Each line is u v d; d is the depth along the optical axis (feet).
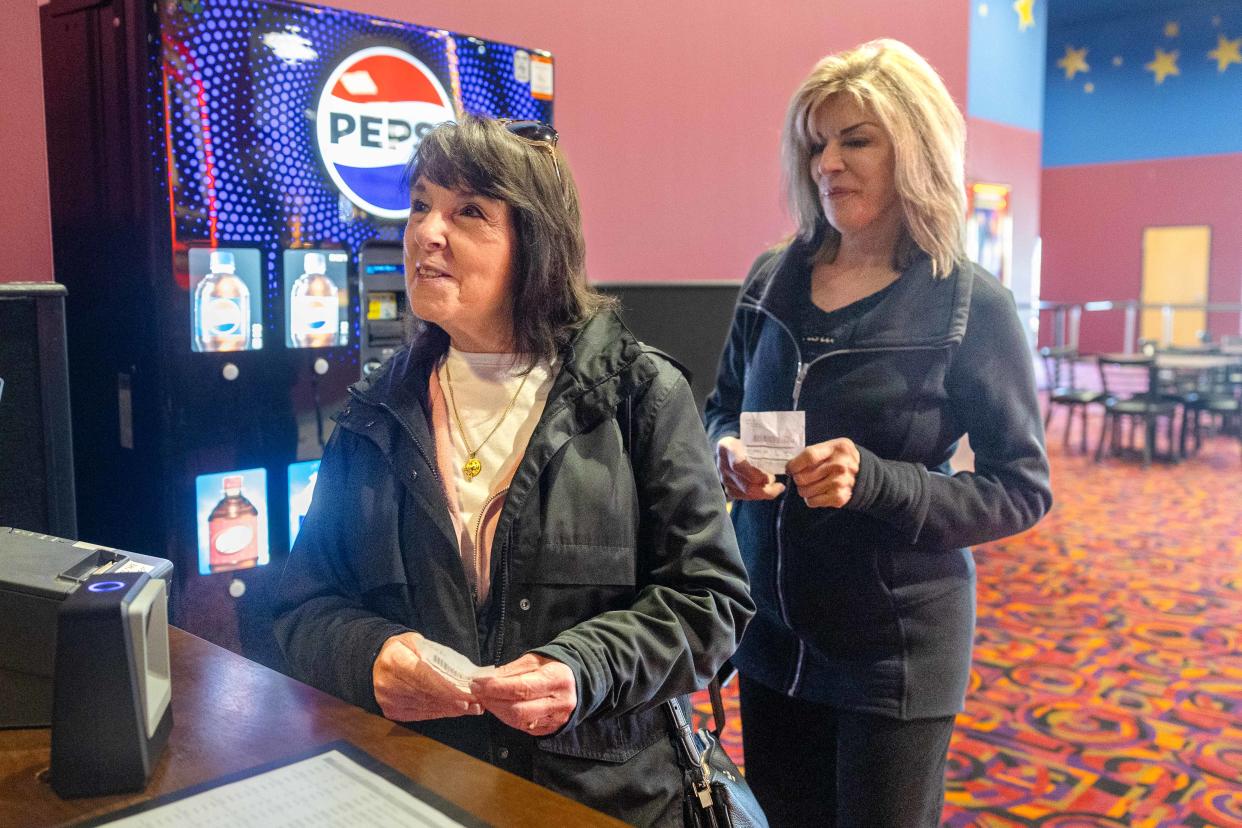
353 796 3.01
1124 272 46.26
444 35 7.45
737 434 6.36
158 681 3.39
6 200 6.48
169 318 6.16
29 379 4.97
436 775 3.17
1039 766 9.83
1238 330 43.39
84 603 3.00
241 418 6.55
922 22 17.93
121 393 6.47
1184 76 43.62
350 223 7.00
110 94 6.20
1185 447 28.71
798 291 6.07
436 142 3.98
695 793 4.14
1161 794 9.25
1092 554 18.04
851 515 5.57
